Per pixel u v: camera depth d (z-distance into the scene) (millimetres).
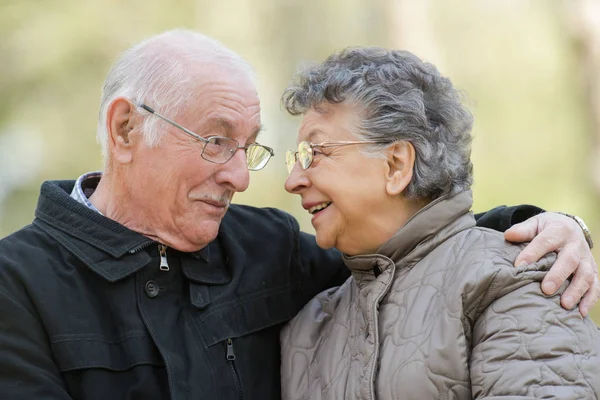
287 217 8062
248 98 7234
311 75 6914
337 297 7438
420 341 6344
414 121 6672
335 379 6773
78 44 25484
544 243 6465
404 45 25203
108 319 6914
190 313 7133
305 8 26391
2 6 25531
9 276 6770
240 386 7035
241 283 7410
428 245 6707
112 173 7340
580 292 6277
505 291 6242
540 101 24469
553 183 23859
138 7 25891
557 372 5895
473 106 7184
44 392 6469
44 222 7195
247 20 26281
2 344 6574
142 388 6715
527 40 24766
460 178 6902
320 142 6805
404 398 6266
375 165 6730
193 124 7035
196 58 7121
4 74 25406
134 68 7207
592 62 23688
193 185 7090
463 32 25281
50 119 25609
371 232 6859
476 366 6117
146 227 7227
